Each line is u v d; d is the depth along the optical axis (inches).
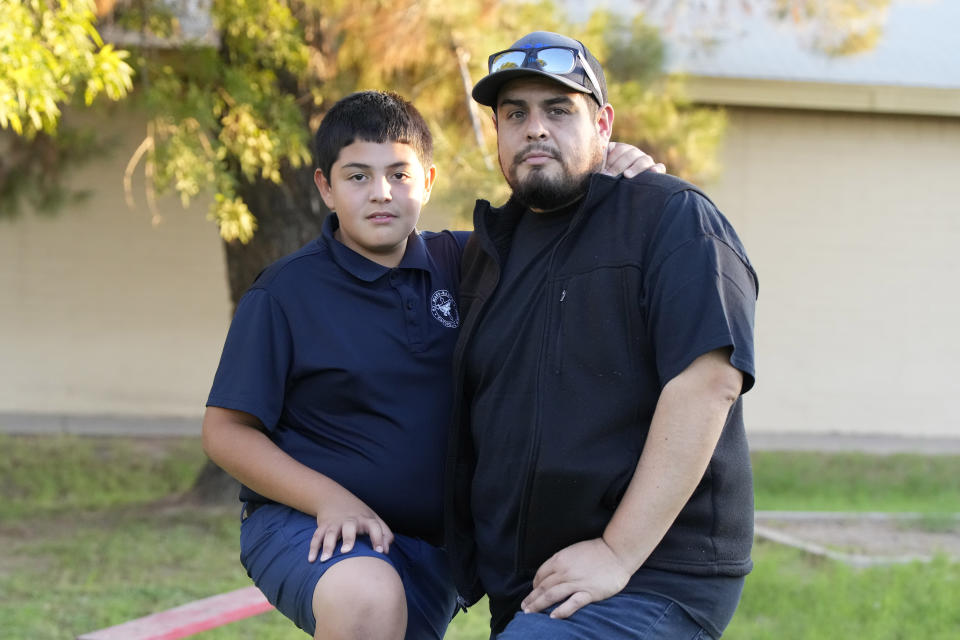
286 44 243.8
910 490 383.6
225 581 227.1
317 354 106.8
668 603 93.8
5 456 362.0
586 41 264.5
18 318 464.8
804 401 510.6
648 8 308.5
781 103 482.3
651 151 291.6
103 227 465.7
